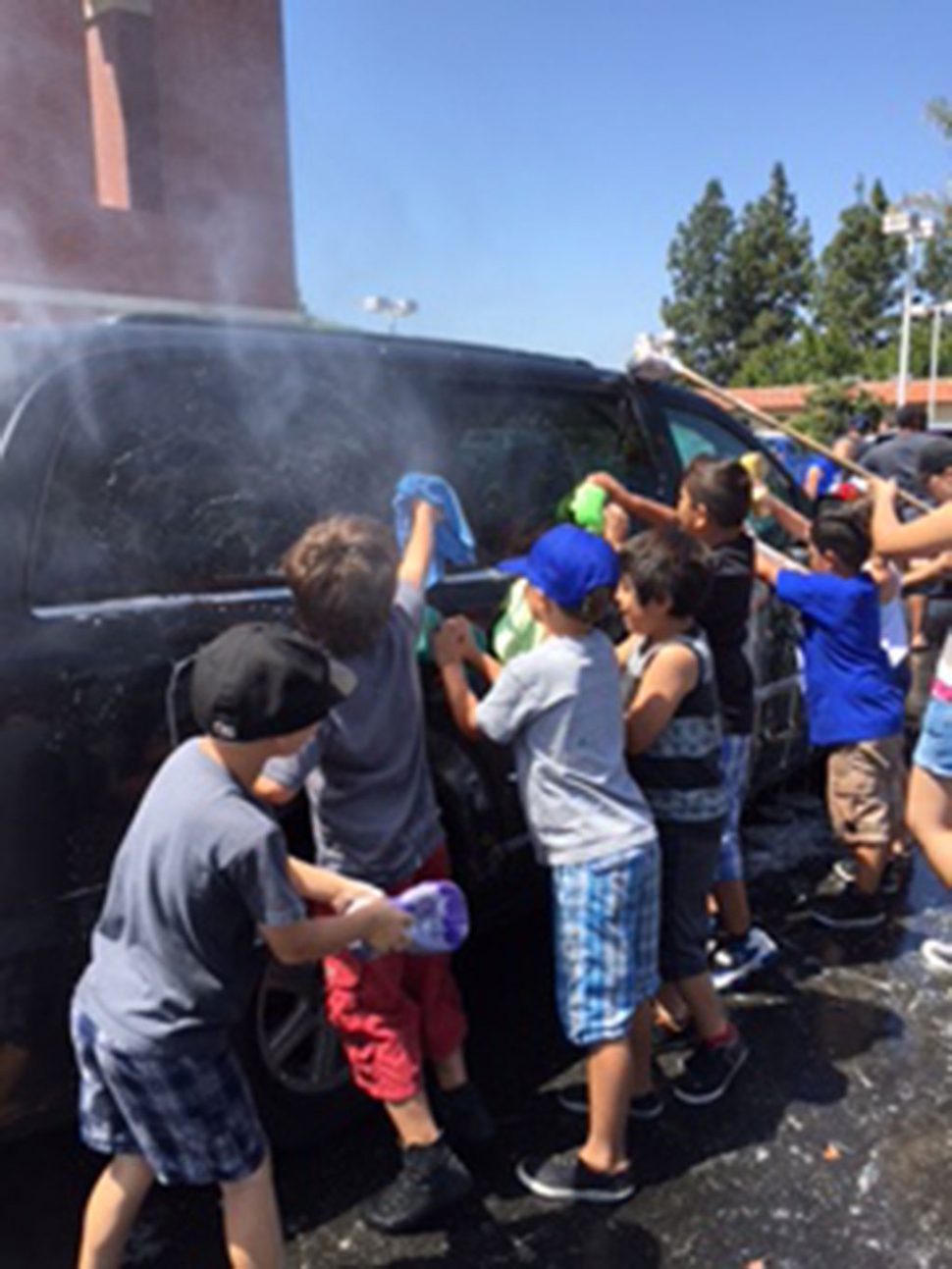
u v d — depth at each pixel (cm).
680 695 246
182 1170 182
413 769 228
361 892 194
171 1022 175
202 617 221
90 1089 186
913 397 3491
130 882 178
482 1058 291
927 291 4697
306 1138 249
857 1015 314
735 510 295
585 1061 289
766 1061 290
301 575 205
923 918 377
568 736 230
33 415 205
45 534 203
